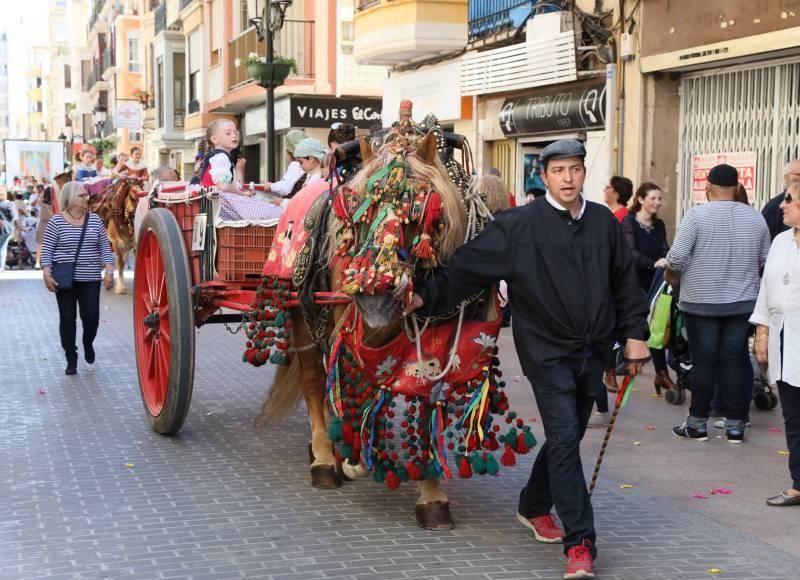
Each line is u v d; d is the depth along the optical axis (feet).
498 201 22.68
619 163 40.09
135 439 23.50
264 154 92.68
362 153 15.96
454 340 15.94
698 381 23.44
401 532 17.13
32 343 38.32
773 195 34.24
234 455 22.09
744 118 35.58
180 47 121.90
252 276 21.95
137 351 25.54
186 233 23.86
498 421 25.46
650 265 29.60
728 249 22.90
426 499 17.46
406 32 54.44
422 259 15.01
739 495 19.49
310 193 19.29
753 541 16.88
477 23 51.55
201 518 17.80
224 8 91.71
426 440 16.33
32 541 16.61
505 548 16.39
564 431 15.02
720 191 23.25
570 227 15.10
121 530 17.16
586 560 14.78
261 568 15.43
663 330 26.91
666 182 39.14
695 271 23.20
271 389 21.45
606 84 40.60
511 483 20.21
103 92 199.62
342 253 15.48
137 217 26.53
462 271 15.07
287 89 74.79
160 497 19.03
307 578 15.05
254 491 19.44
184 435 23.90
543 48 44.21
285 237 19.35
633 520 17.94
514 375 32.01
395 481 16.49
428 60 58.80
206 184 23.02
